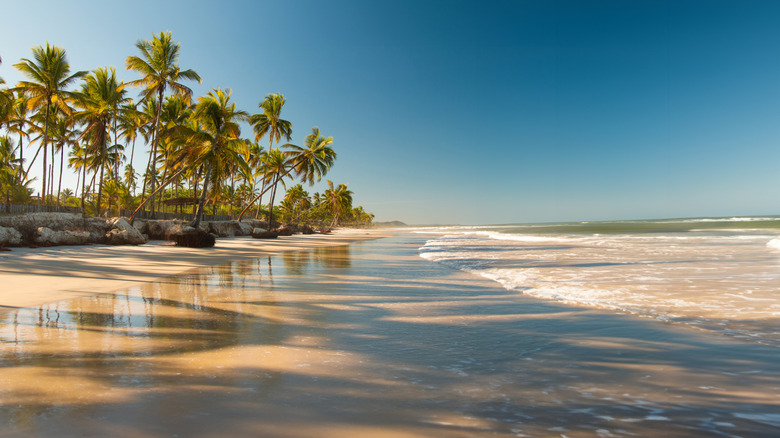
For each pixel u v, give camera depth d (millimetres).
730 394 3172
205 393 3092
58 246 20781
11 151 46062
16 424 2521
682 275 10328
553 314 6312
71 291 8391
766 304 6633
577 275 10906
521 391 3234
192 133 31203
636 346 4527
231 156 31328
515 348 4484
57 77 31266
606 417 2758
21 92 30719
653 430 2564
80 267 12492
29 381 3297
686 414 2809
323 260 16828
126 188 39156
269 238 37750
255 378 3451
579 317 6070
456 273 12023
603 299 7438
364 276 11344
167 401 2922
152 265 13930
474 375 3609
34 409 2756
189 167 31688
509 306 7000
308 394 3109
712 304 6730
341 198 99000
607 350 4387
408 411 2826
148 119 38406
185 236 23812
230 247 25406
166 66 33781
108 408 2785
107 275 10977
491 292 8547
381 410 2836
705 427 2607
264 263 15328
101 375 3463
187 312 6348
